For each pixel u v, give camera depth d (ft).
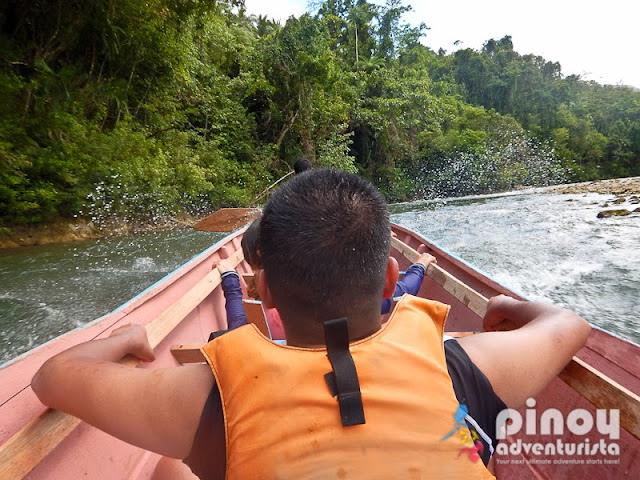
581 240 18.92
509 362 2.09
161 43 30.91
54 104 25.00
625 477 2.93
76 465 3.12
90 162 25.98
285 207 1.90
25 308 14.29
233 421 1.70
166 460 3.96
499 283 6.41
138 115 33.86
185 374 1.94
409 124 67.56
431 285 8.34
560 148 108.27
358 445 1.54
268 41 46.37
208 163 37.73
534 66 131.64
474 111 91.04
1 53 23.82
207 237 25.71
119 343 2.89
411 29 78.84
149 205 28.71
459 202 47.06
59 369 2.19
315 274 1.80
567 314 2.63
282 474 1.51
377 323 1.96
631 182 52.70
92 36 28.58
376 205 1.97
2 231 21.88
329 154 51.16
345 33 68.44
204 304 7.51
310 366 1.70
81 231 24.91
